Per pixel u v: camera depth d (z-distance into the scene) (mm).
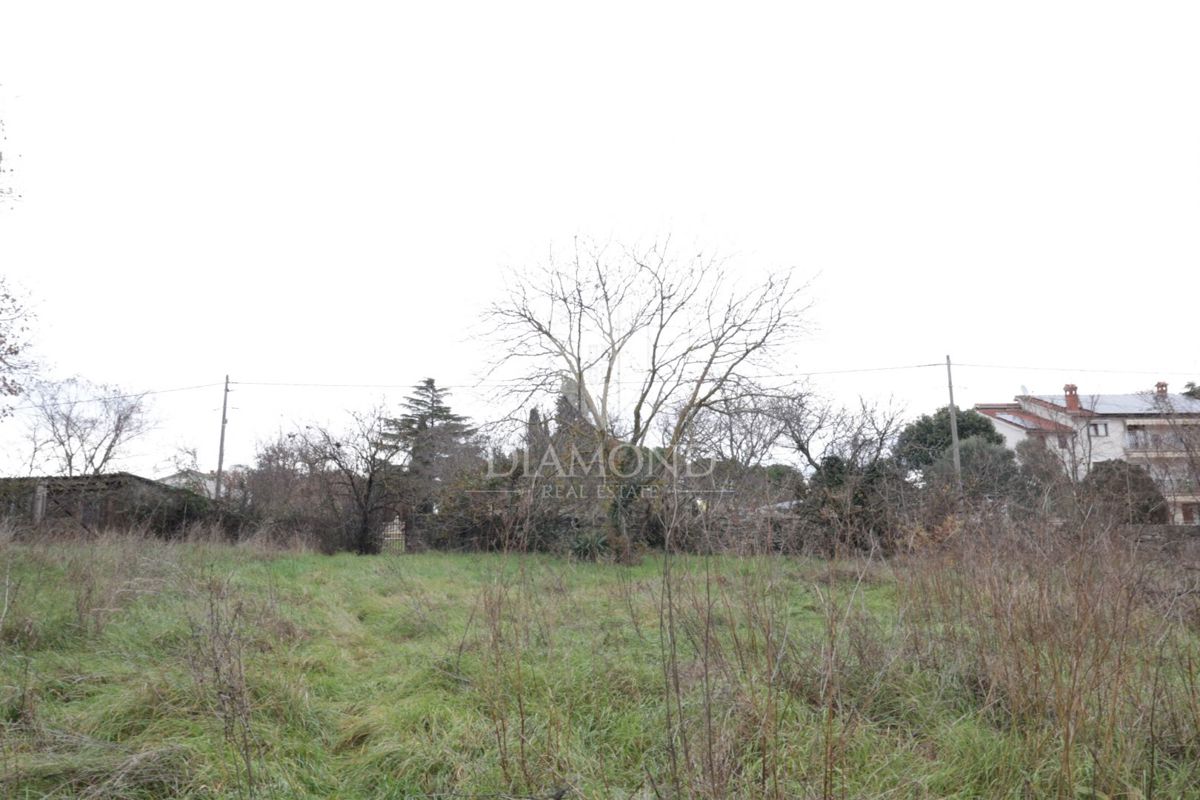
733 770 2979
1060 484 6980
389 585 9867
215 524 16297
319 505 20297
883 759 3467
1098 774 3055
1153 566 4676
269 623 6285
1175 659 3740
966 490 10875
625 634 5840
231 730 3670
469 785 3410
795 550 5723
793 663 4160
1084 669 3422
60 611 6180
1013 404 35938
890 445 16312
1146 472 10711
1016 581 4340
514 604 5805
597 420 16891
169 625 5984
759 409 15352
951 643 4562
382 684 5105
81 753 3623
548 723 3838
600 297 17578
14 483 15977
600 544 14422
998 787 3207
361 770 3691
